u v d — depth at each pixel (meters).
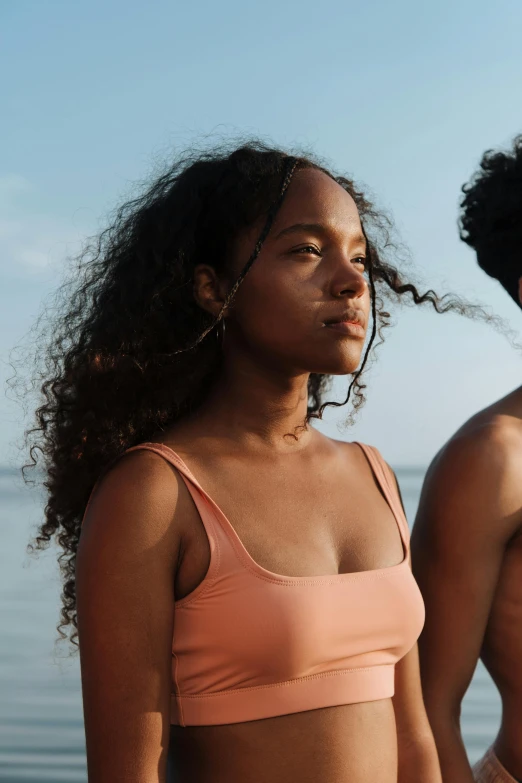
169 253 1.83
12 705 7.14
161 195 1.93
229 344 1.81
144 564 1.58
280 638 1.59
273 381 1.79
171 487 1.63
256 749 1.59
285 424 1.82
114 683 1.55
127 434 1.80
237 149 1.85
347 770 1.62
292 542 1.69
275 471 1.78
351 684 1.66
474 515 1.97
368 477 1.93
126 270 1.87
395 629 1.73
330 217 1.75
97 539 1.60
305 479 1.80
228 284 1.78
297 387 1.81
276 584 1.61
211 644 1.60
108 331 1.83
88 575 1.59
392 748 1.72
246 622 1.59
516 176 2.25
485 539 1.98
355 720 1.66
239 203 1.76
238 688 1.61
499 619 2.03
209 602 1.61
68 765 5.74
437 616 2.02
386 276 2.14
